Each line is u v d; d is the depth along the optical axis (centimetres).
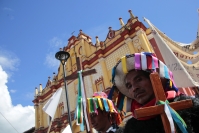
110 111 384
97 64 1792
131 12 1681
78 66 535
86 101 416
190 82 466
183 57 1290
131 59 220
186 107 158
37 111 2334
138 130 187
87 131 391
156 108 159
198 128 160
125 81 239
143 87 203
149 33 1578
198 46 1425
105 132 375
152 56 213
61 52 765
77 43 2169
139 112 158
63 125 1905
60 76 2256
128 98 262
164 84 210
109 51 1722
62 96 2100
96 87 1702
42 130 2156
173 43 1266
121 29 1705
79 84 505
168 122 155
